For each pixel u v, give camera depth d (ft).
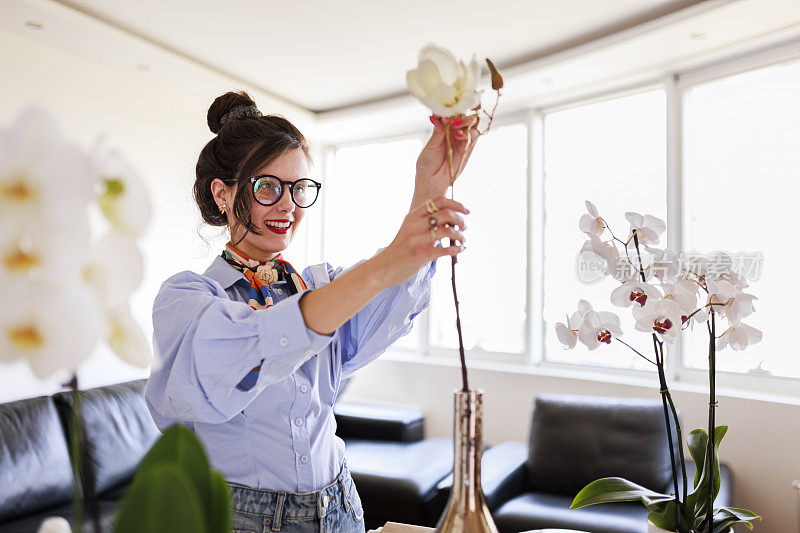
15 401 8.59
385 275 2.46
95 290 1.38
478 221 13.75
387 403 13.71
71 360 1.34
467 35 10.20
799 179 9.64
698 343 10.69
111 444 9.09
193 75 11.46
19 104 9.66
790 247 9.70
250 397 2.80
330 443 3.94
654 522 3.34
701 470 3.57
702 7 8.59
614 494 3.49
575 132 12.47
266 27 10.00
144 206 1.45
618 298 3.35
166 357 2.99
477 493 2.13
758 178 10.07
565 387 11.41
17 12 8.81
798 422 8.85
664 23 9.02
